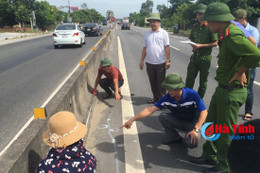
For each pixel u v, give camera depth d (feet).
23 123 12.79
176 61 33.96
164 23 192.24
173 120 10.27
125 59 34.65
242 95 7.57
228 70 7.48
